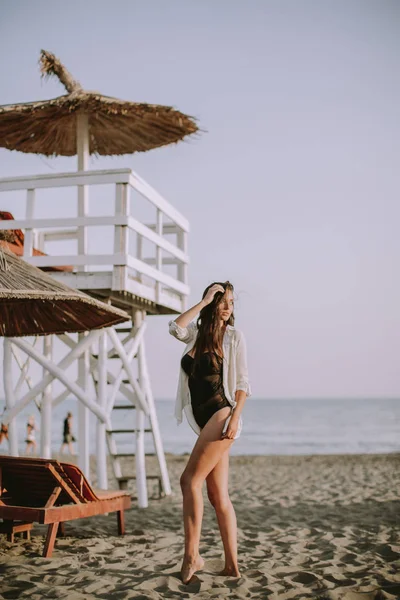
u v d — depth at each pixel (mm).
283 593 4266
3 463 5695
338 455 24828
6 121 8961
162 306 10430
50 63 8898
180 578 4574
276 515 8375
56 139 9727
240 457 23906
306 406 122562
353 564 5199
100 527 7203
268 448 36719
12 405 8242
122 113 8680
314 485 12805
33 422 22359
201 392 4344
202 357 4371
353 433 49719
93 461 21156
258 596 4203
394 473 15602
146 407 9305
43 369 8242
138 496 8961
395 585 4457
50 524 5477
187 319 4410
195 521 4398
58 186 8430
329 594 4195
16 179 8594
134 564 5172
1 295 5191
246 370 4414
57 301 6648
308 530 6973
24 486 5836
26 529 6094
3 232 8586
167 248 9664
